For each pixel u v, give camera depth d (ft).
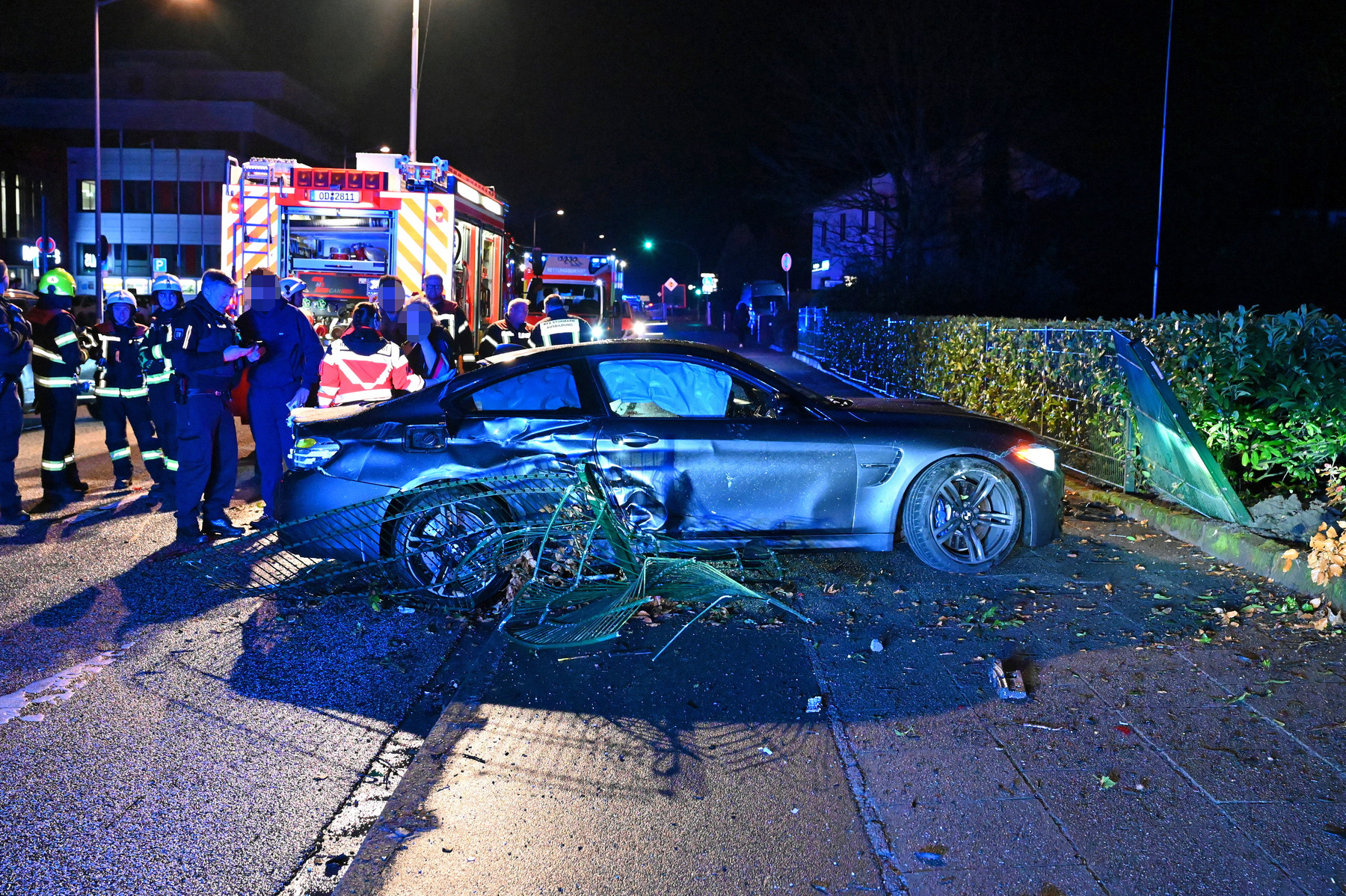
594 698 15.37
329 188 38.40
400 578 19.99
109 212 191.42
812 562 21.95
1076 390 31.22
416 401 20.54
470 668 16.61
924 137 95.86
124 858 11.15
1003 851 11.05
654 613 19.01
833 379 82.07
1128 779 12.38
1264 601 18.48
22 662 16.83
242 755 13.70
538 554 19.61
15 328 26.43
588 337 33.01
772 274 234.99
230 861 11.18
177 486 24.49
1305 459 22.35
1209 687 14.80
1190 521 23.00
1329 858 10.67
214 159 192.75
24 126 195.62
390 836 11.58
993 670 15.37
